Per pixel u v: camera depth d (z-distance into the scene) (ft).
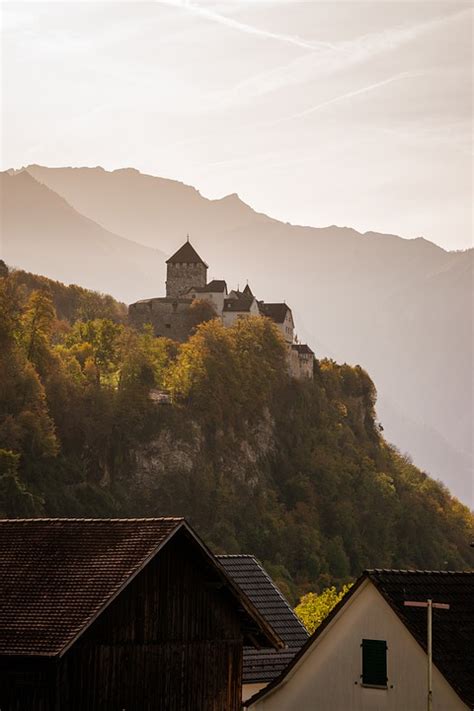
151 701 277.23
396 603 264.52
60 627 261.85
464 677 256.11
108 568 272.31
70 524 286.05
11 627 263.70
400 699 262.67
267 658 330.34
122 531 280.92
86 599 266.77
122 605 274.57
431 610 260.01
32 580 273.75
